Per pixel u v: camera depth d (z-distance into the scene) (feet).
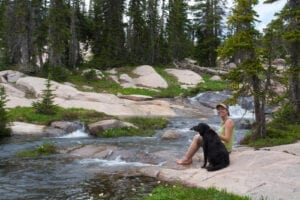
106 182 40.04
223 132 40.93
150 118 103.96
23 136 81.61
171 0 224.53
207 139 38.42
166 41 224.94
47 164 50.72
